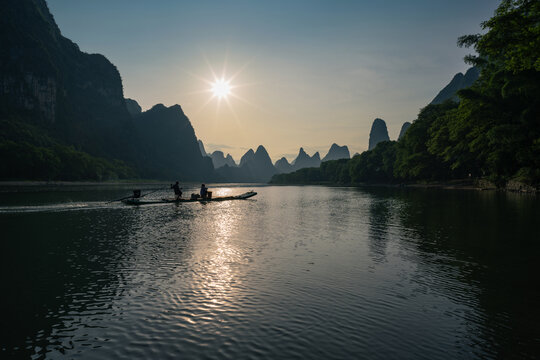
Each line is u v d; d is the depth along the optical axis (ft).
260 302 24.50
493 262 35.06
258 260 36.42
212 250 41.47
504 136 137.39
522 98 134.41
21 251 40.96
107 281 29.37
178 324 21.17
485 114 147.74
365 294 26.00
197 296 25.77
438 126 235.61
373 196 166.61
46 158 465.06
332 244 45.01
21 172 443.32
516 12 78.64
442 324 20.92
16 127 595.47
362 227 60.49
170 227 61.62
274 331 20.07
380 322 21.21
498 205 94.58
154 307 23.79
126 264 34.91
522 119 133.90
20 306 24.07
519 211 79.15
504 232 52.29
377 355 17.42
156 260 36.58
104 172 646.74
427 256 37.86
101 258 37.42
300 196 183.11
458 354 17.47
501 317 21.88
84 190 253.65
